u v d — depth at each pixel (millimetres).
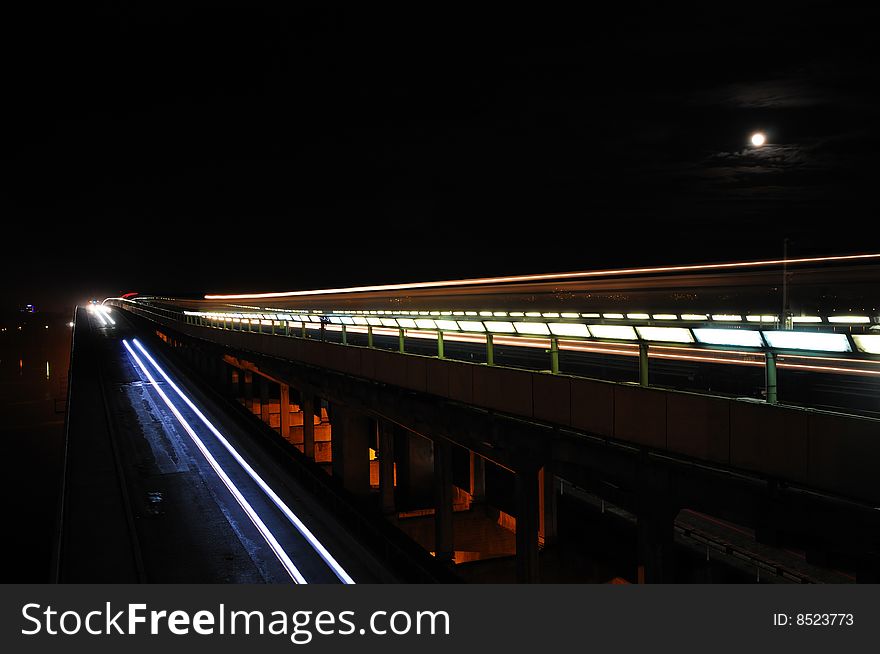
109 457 25016
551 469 13328
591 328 11664
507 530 25359
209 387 39562
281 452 22594
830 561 8992
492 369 14078
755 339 8984
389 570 13664
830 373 17688
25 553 48938
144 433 29219
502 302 53406
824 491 8062
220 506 19562
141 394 39750
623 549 21047
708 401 9523
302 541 16625
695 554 18000
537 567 14039
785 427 8508
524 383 13195
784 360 20344
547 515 21875
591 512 23156
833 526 8289
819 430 8102
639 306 42000
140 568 14680
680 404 9930
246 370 44312
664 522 10586
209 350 50031
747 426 8984
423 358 16641
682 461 10234
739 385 16594
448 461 19969
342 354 21859
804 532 8633
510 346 29484
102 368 52281
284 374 31516
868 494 7570
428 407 17234
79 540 16781
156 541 16812
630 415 10805
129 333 90500
